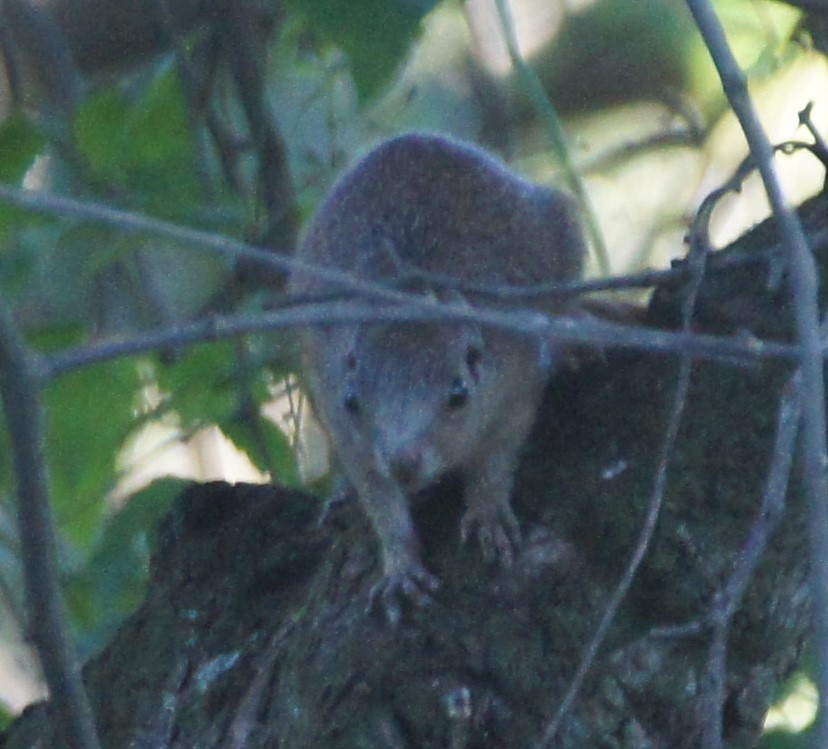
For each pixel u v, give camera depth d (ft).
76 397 33.40
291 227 37.19
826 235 21.91
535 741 22.48
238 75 37.86
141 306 38.47
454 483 28.43
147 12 45.65
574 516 24.76
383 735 22.82
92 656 30.22
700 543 23.39
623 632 23.06
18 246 31.83
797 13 40.57
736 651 23.21
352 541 27.14
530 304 30.53
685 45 46.85
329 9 30.60
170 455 44.83
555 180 40.70
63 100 40.70
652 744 22.74
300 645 25.02
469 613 23.90
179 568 29.27
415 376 28.60
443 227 32.19
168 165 33.32
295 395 42.42
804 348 16.89
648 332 17.62
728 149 46.55
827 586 15.93
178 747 26.45
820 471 16.34
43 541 19.31
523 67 37.11
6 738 30.55
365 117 41.63
